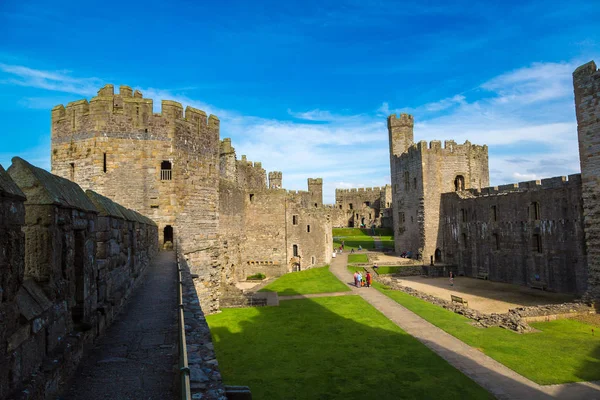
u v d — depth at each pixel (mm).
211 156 34094
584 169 30688
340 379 17531
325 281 46344
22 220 5398
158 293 14820
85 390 6594
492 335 23703
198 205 32188
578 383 16766
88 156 28641
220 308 33906
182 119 30969
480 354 20344
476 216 50562
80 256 8414
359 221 114938
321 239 64125
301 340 23469
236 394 10359
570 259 36094
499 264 46125
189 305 13008
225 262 39969
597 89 29875
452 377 17500
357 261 63750
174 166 30016
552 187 38250
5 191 4789
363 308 31484
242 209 54844
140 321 10984
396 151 68562
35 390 5434
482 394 15812
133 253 15703
